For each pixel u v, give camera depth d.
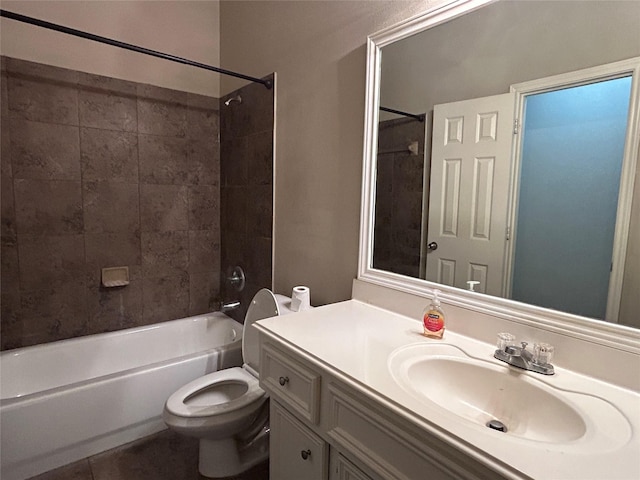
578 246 0.99
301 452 1.10
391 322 1.29
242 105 2.33
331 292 1.74
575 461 0.61
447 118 1.27
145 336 2.33
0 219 1.95
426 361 1.03
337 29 1.62
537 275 1.07
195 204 2.60
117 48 2.20
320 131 1.75
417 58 1.33
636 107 0.88
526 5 1.06
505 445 0.65
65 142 2.08
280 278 2.11
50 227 2.09
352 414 0.90
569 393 0.85
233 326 2.52
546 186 1.05
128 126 2.28
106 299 2.31
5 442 1.52
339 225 1.68
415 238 1.38
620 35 0.90
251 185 2.30
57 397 1.63
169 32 2.39
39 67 1.97
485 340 1.14
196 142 2.56
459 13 1.20
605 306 0.94
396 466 0.80
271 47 2.04
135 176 2.34
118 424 1.81
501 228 1.15
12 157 1.94
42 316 2.11
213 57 2.57
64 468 1.67
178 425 1.46
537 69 1.05
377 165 1.49
